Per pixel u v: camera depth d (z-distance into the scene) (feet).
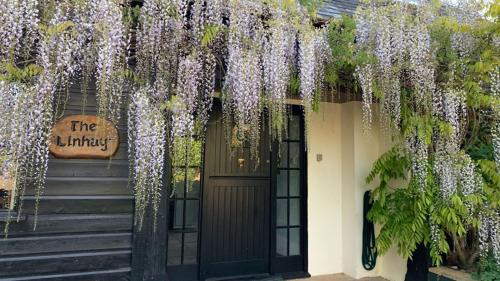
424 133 9.59
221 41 8.38
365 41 9.11
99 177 7.59
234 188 11.73
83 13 6.91
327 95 11.21
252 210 11.91
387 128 10.48
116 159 7.75
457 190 9.32
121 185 7.70
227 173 11.66
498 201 9.18
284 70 8.38
